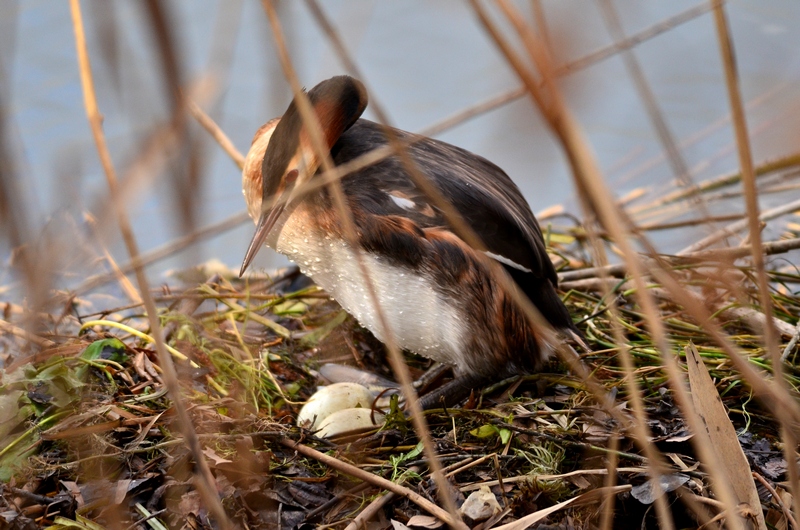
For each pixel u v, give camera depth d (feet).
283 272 39.47
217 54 12.96
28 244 11.63
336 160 29.30
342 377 31.42
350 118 29.63
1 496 21.71
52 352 28.04
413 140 16.43
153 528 21.50
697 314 12.16
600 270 13.34
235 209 41.32
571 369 29.99
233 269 41.27
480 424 26.78
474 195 28.35
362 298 29.12
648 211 44.11
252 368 29.17
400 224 27.53
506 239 28.40
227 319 33.78
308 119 14.02
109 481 22.91
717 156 46.70
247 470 23.53
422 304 28.22
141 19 8.70
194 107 12.30
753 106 35.60
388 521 22.45
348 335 33.37
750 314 31.53
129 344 30.35
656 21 49.06
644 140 45.62
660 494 14.52
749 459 24.41
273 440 25.18
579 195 11.73
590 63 11.53
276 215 28.71
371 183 28.27
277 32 11.69
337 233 27.99
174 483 22.67
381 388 30.53
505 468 24.47
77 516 21.18
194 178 9.77
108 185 11.74
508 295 28.09
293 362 31.99
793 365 29.73
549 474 23.48
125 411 25.26
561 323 29.96
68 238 13.14
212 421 25.25
